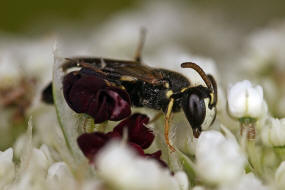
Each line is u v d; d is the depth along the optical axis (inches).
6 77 1.9
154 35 2.6
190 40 2.6
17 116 1.8
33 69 1.9
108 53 2.3
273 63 2.1
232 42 2.6
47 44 2.0
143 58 2.2
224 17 2.8
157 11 2.8
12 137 1.8
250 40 2.3
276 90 1.9
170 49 2.4
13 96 1.8
